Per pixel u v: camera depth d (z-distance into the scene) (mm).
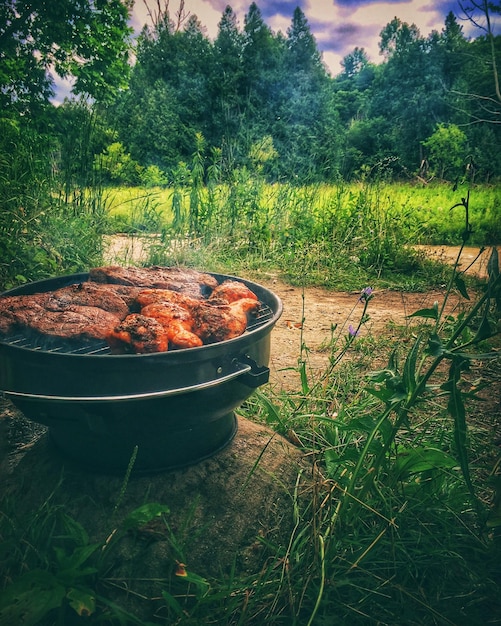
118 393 1681
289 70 43062
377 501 2064
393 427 1908
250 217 7793
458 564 1975
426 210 9609
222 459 2191
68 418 1828
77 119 6234
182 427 1934
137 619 1579
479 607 1814
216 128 32750
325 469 2428
